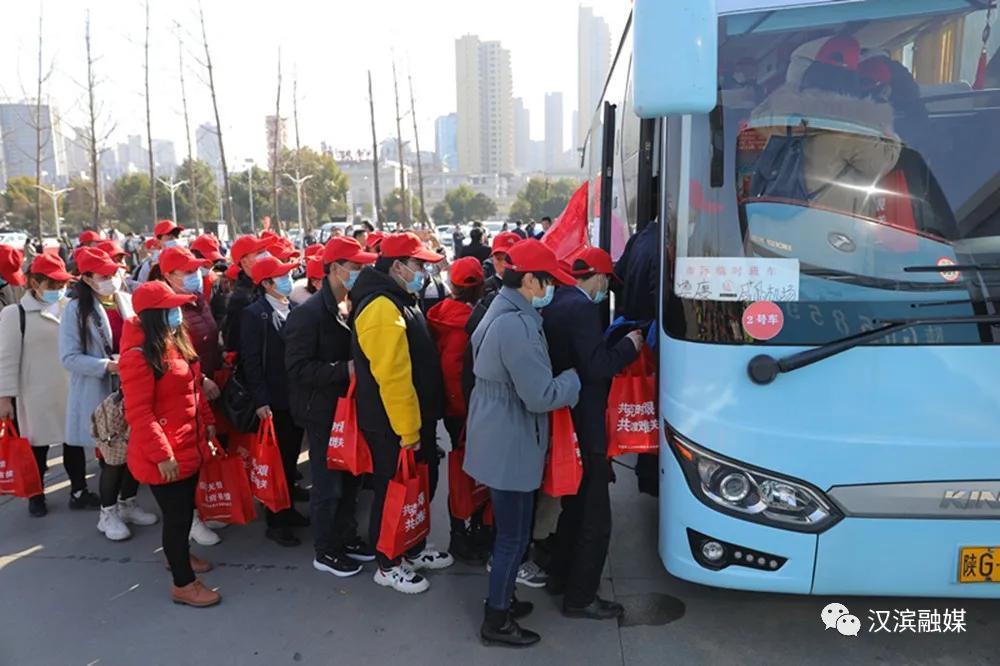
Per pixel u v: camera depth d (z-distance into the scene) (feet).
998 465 8.99
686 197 9.77
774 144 9.49
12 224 169.68
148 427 11.80
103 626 12.21
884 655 10.80
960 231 9.17
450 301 14.40
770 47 9.59
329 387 13.30
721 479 9.62
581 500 11.61
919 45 9.55
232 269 19.30
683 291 9.78
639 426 11.35
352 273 13.47
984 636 11.18
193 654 11.38
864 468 9.15
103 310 16.33
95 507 17.48
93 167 65.92
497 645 11.31
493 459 10.80
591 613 11.96
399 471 12.46
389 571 13.19
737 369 9.41
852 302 9.09
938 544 9.20
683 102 8.55
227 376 15.33
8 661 11.27
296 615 12.44
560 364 11.22
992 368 8.91
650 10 8.55
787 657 10.82
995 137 9.36
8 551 15.14
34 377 16.70
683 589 12.85
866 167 9.33
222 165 62.69
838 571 9.43
